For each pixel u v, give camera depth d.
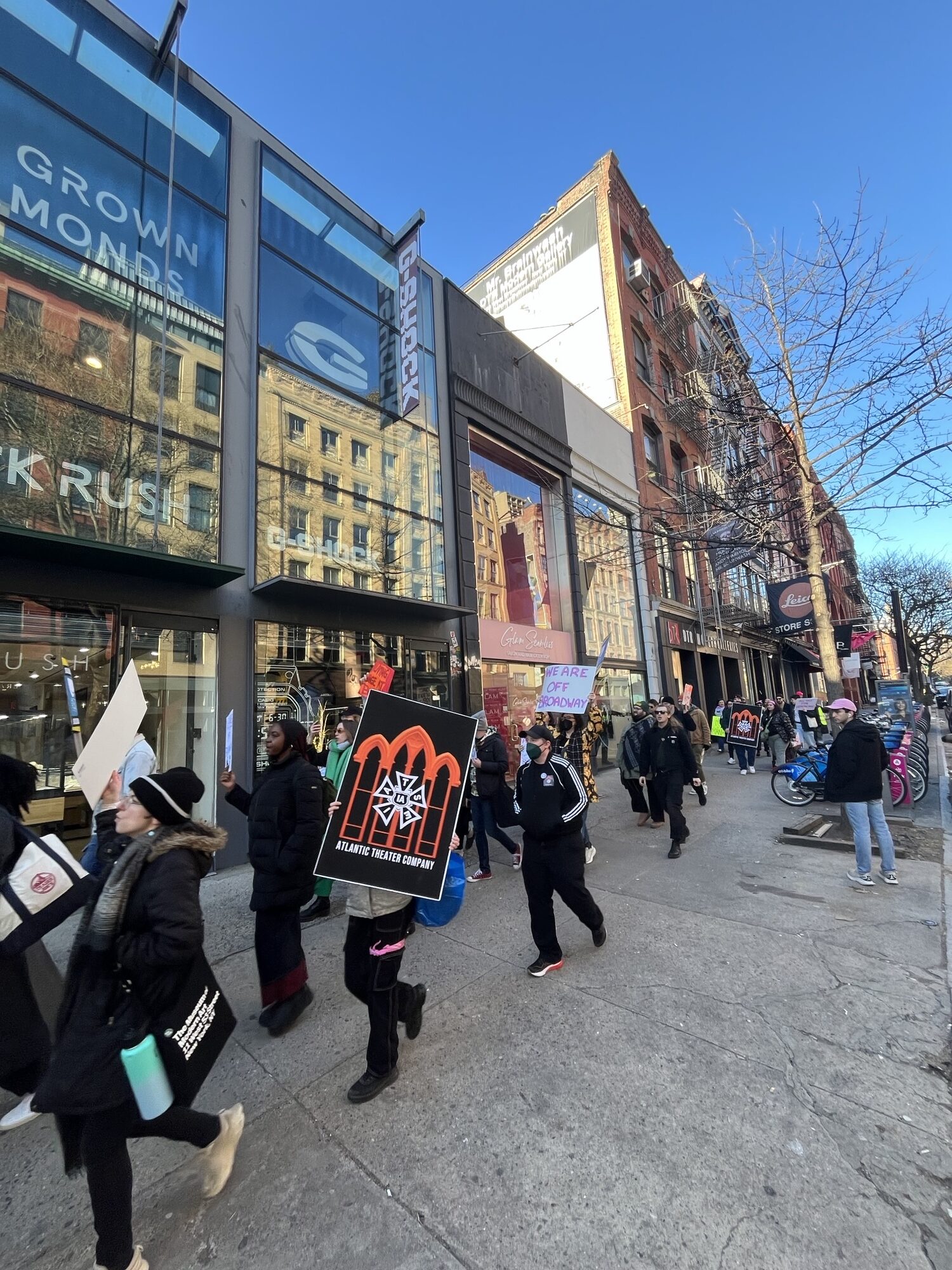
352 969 2.86
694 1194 2.12
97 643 6.01
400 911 2.88
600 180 19.00
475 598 10.80
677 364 21.72
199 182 7.53
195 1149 2.44
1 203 5.88
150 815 2.01
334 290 9.02
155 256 6.96
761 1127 2.45
